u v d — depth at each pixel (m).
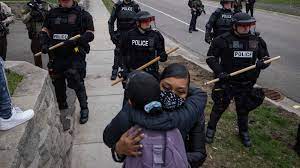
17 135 2.76
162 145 2.08
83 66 5.38
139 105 2.16
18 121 2.91
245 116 5.07
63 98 5.64
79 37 5.14
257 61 4.70
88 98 6.55
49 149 3.49
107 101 6.43
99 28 13.42
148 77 2.19
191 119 2.31
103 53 9.71
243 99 4.90
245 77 4.77
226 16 7.27
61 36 5.19
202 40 13.14
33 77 4.09
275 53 11.30
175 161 2.06
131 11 7.01
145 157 2.06
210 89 7.29
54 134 3.85
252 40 4.73
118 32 7.14
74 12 5.20
